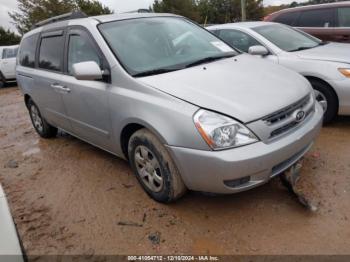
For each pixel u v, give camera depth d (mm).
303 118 2818
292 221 2637
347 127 4320
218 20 41125
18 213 3240
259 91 2709
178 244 2543
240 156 2375
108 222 2908
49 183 3797
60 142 5176
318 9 6684
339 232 2465
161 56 3350
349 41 6270
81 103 3609
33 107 5273
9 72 13195
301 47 4855
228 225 2678
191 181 2611
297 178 2926
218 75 2979
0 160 4797
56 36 4188
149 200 3141
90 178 3760
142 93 2861
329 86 4172
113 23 3535
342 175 3168
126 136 3223
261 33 5039
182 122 2516
